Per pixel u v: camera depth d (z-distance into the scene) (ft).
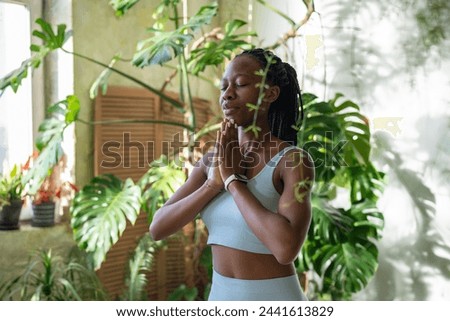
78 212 8.04
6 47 9.45
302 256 8.30
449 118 8.82
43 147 8.19
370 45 9.56
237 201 3.70
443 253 9.01
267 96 3.85
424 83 9.04
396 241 9.52
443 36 8.86
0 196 8.75
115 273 10.08
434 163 9.00
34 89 9.57
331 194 9.41
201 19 7.75
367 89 9.61
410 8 9.14
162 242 9.50
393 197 9.52
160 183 8.28
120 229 7.73
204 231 9.56
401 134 9.31
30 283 8.37
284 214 3.62
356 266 8.13
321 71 10.02
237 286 3.87
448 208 8.89
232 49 8.66
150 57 7.38
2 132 9.50
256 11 10.97
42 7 9.57
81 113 9.50
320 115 7.70
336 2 9.87
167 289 10.73
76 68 9.37
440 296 9.07
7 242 8.64
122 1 8.36
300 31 10.21
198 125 11.19
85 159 9.62
